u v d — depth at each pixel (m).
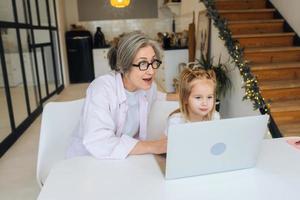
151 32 8.06
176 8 6.99
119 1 4.98
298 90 3.47
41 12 5.52
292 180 1.03
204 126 0.92
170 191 0.96
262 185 0.99
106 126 1.23
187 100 1.33
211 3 4.38
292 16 4.25
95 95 1.29
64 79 6.94
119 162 1.15
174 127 0.90
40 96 5.09
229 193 0.95
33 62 4.82
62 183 1.00
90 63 7.55
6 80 3.50
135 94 1.42
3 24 3.53
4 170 2.84
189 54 5.57
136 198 0.92
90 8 7.84
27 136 3.77
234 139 0.99
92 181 1.02
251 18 4.70
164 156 1.19
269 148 1.29
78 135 1.44
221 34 3.79
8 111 3.53
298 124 3.15
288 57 3.99
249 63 3.62
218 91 3.70
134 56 1.21
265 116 0.99
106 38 8.02
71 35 7.35
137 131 1.51
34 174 2.74
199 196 0.93
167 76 5.89
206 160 1.01
